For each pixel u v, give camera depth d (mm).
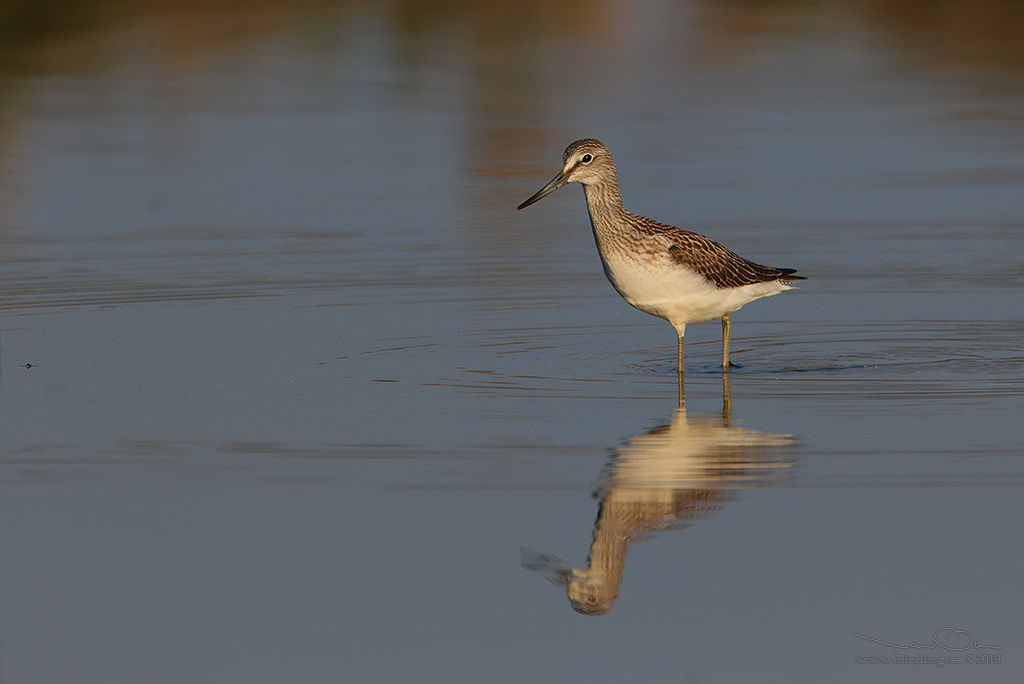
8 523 10484
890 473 11211
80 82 30516
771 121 26766
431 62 32656
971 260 18344
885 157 23969
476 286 17578
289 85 30375
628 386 13773
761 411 12859
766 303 16906
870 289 17250
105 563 9891
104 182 22859
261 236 19891
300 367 14375
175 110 28203
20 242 19562
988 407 12836
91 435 12289
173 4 38281
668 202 21047
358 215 21000
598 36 35594
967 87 29672
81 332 15617
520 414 12812
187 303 16781
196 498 10883
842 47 34000
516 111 27906
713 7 39438
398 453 11773
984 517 10367
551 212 21422
